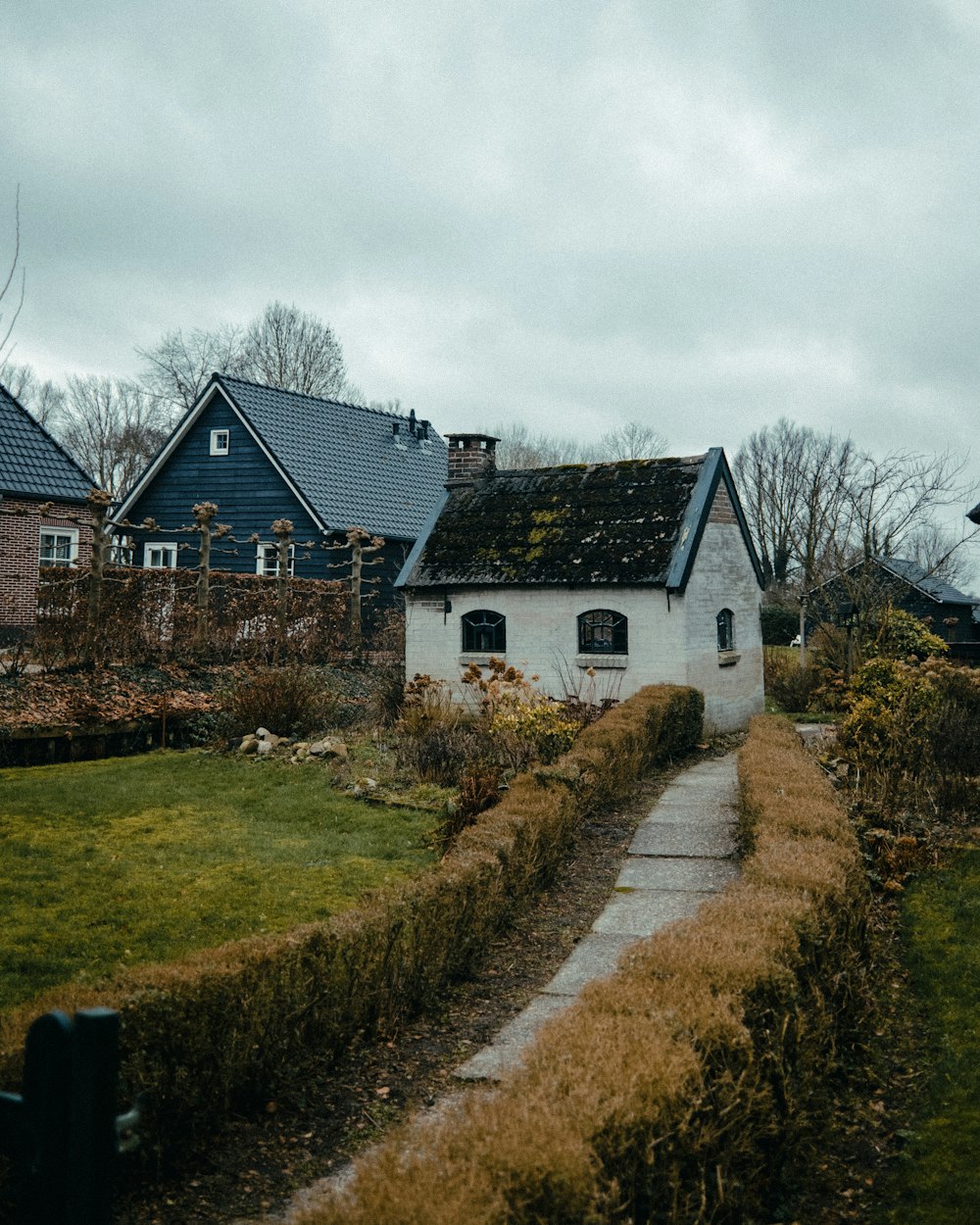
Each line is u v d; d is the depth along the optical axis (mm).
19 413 26891
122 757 15078
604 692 18578
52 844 10172
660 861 10195
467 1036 6496
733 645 20688
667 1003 4656
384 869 9766
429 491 34844
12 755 14031
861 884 7410
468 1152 3412
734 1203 4473
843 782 13133
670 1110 3906
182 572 19766
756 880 6742
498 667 15484
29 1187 2781
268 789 12977
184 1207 4598
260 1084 5457
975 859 10453
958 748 13438
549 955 7891
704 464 19797
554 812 9492
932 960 7973
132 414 64688
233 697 16484
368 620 28094
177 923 8094
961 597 40438
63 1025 2764
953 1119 5672
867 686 16484
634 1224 3725
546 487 20984
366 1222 3094
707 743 18297
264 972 5480
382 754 14914
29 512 18234
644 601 18266
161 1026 4848
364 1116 5465
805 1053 5422
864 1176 5254
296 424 32281
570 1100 3709
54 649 17250
